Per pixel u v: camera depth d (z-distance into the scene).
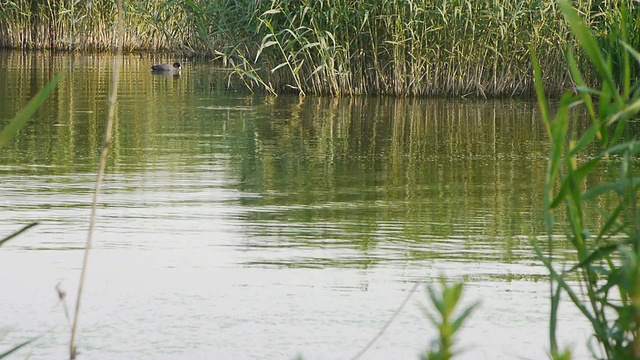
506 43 36.41
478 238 15.63
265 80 39.44
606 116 7.34
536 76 7.54
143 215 17.12
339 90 37.19
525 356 10.59
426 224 16.64
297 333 11.38
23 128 27.69
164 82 40.41
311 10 35.62
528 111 32.94
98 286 13.05
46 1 53.47
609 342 7.80
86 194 18.84
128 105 33.19
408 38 36.09
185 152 24.22
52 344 11.01
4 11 53.19
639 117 30.80
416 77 36.69
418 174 21.66
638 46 33.03
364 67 37.41
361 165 22.77
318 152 24.59
